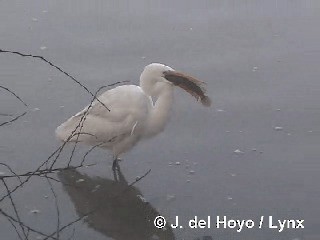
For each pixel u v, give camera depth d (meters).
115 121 9.34
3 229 8.40
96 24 14.30
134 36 13.77
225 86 11.87
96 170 9.66
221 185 9.30
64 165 9.75
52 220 8.62
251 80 12.05
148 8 15.02
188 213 8.76
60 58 12.93
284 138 10.35
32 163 9.79
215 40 13.57
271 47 13.24
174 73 9.45
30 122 10.81
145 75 9.52
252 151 10.03
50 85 11.96
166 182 9.38
